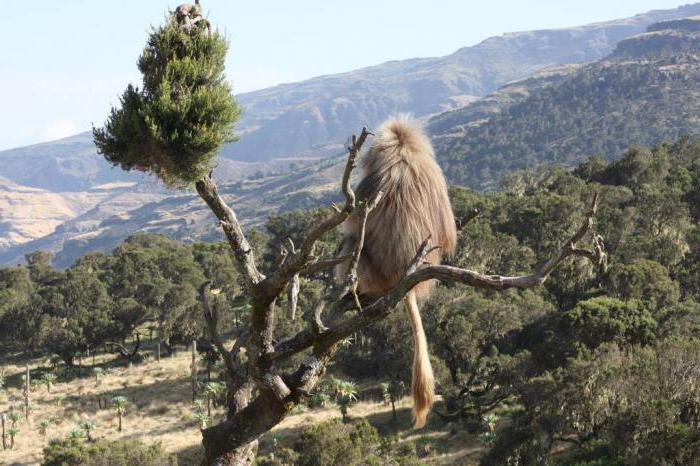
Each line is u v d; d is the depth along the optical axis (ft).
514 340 248.11
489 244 303.07
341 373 282.36
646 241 291.17
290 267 18.98
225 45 22.36
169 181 22.25
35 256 575.79
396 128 23.18
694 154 466.70
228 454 21.03
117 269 412.36
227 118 21.57
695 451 131.54
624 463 146.41
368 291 22.18
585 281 277.85
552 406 174.40
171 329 358.84
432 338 240.53
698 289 273.75
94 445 190.90
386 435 220.23
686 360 160.25
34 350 368.48
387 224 21.81
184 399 276.62
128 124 21.50
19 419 266.36
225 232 21.33
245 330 23.00
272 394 20.39
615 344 190.90
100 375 326.03
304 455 174.70
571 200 347.56
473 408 228.84
